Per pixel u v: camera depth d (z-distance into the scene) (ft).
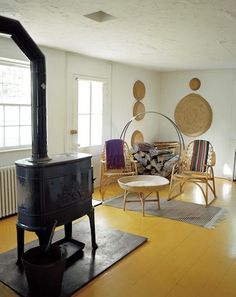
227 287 7.44
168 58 15.44
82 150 15.74
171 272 8.10
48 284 6.79
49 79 13.43
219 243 9.91
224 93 19.29
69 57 14.28
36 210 7.50
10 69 12.07
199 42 11.52
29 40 7.54
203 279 7.78
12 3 7.50
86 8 7.79
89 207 8.98
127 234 10.41
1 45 11.26
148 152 18.02
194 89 20.30
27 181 7.52
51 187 7.61
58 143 14.26
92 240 9.24
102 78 16.40
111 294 7.15
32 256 7.41
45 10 8.04
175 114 21.31
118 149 15.74
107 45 12.50
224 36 10.50
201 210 13.17
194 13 7.99
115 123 17.79
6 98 12.02
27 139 12.96
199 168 15.15
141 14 8.16
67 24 9.37
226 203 14.34
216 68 19.08
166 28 9.55
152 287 7.42
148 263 8.57
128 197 14.98
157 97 21.58
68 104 14.56
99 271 8.00
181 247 9.60
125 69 18.11
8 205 11.84
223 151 19.66
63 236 10.23
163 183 12.72
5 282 7.50
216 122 19.76
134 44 12.18
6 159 12.02
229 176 19.48
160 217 12.27
